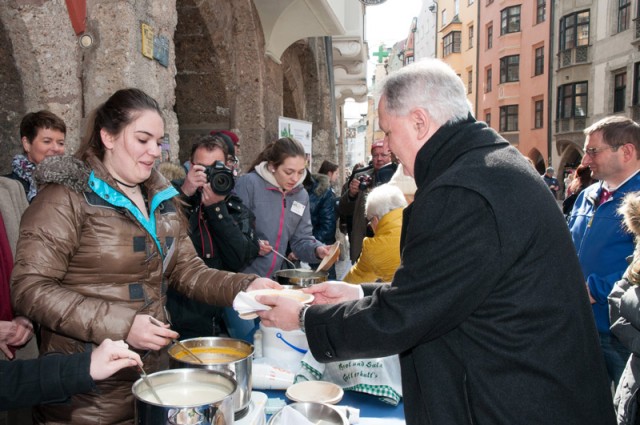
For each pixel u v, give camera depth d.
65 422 1.34
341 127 14.48
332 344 1.20
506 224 1.04
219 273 1.65
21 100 2.40
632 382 1.81
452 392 1.11
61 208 1.30
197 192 2.30
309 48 7.94
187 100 5.04
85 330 1.22
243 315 1.38
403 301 1.10
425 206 1.10
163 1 2.92
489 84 30.17
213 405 0.92
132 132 1.35
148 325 1.25
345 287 1.56
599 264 2.41
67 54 2.46
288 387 1.45
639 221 1.78
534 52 26.50
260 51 5.30
